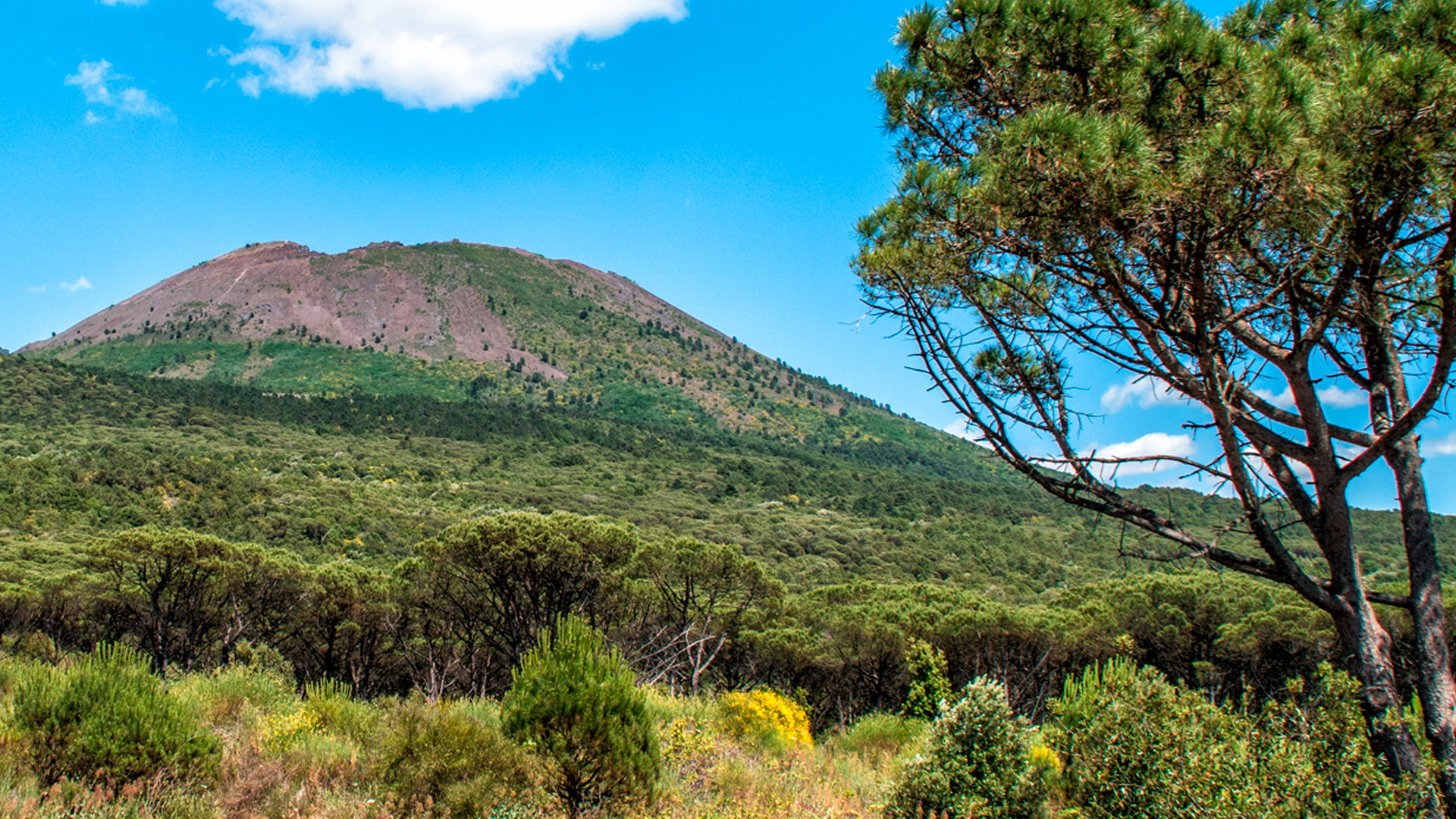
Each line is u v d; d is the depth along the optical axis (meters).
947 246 4.79
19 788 5.24
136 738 5.80
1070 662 24.27
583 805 5.99
